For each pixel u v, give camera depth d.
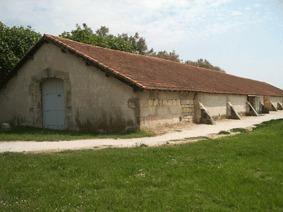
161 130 20.08
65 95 20.80
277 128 21.42
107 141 15.65
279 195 8.41
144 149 13.00
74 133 18.92
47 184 8.72
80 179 9.11
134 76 19.38
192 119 24.05
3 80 23.03
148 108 19.38
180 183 8.95
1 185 8.68
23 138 16.52
